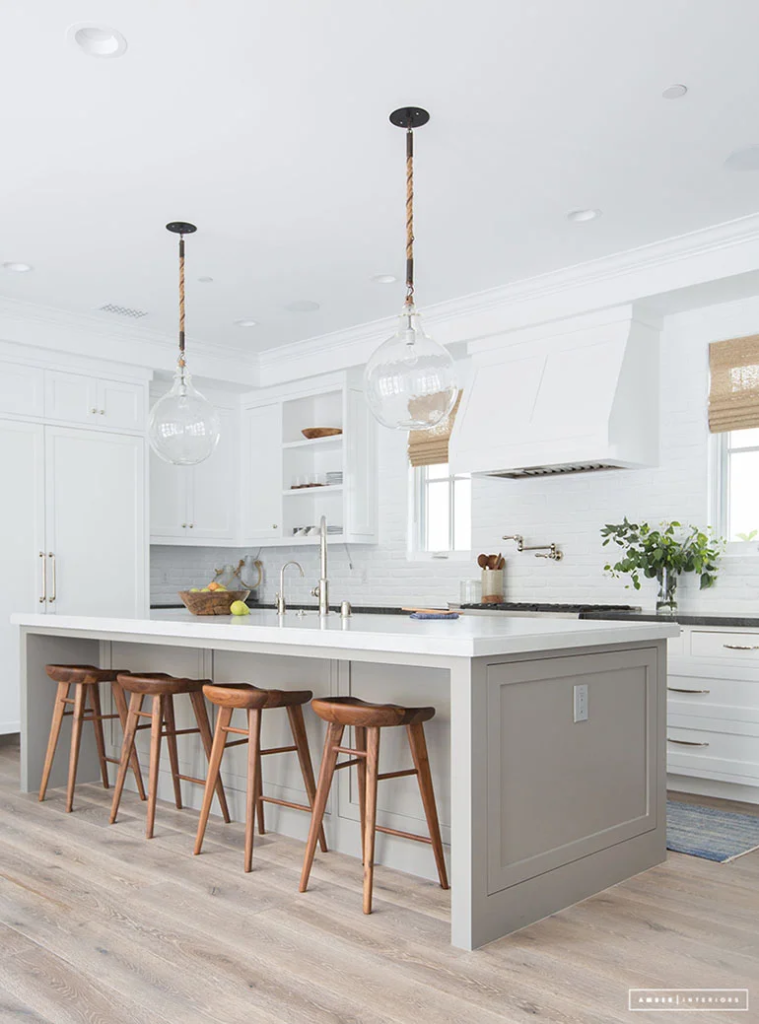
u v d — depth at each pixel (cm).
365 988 234
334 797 351
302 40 288
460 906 261
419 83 313
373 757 288
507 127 344
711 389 503
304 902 294
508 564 598
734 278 452
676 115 336
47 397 587
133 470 631
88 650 478
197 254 479
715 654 436
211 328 623
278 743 377
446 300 559
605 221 437
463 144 357
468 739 262
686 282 464
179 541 688
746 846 360
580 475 562
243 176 386
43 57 295
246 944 261
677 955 255
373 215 428
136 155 366
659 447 523
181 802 418
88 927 274
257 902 294
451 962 250
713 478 507
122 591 620
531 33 285
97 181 390
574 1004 226
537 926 277
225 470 725
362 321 607
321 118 337
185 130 345
